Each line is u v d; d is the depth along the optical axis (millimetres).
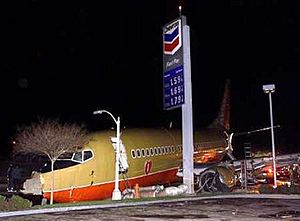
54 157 28109
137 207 21656
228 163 37062
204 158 42062
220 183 33688
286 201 23547
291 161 39500
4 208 20859
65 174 27703
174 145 36750
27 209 20906
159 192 30141
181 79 30812
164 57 32750
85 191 28484
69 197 27828
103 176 29375
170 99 31906
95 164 28922
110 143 30453
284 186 29094
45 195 26875
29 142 28938
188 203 23188
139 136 33844
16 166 28938
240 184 37812
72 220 17016
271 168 39500
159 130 36844
